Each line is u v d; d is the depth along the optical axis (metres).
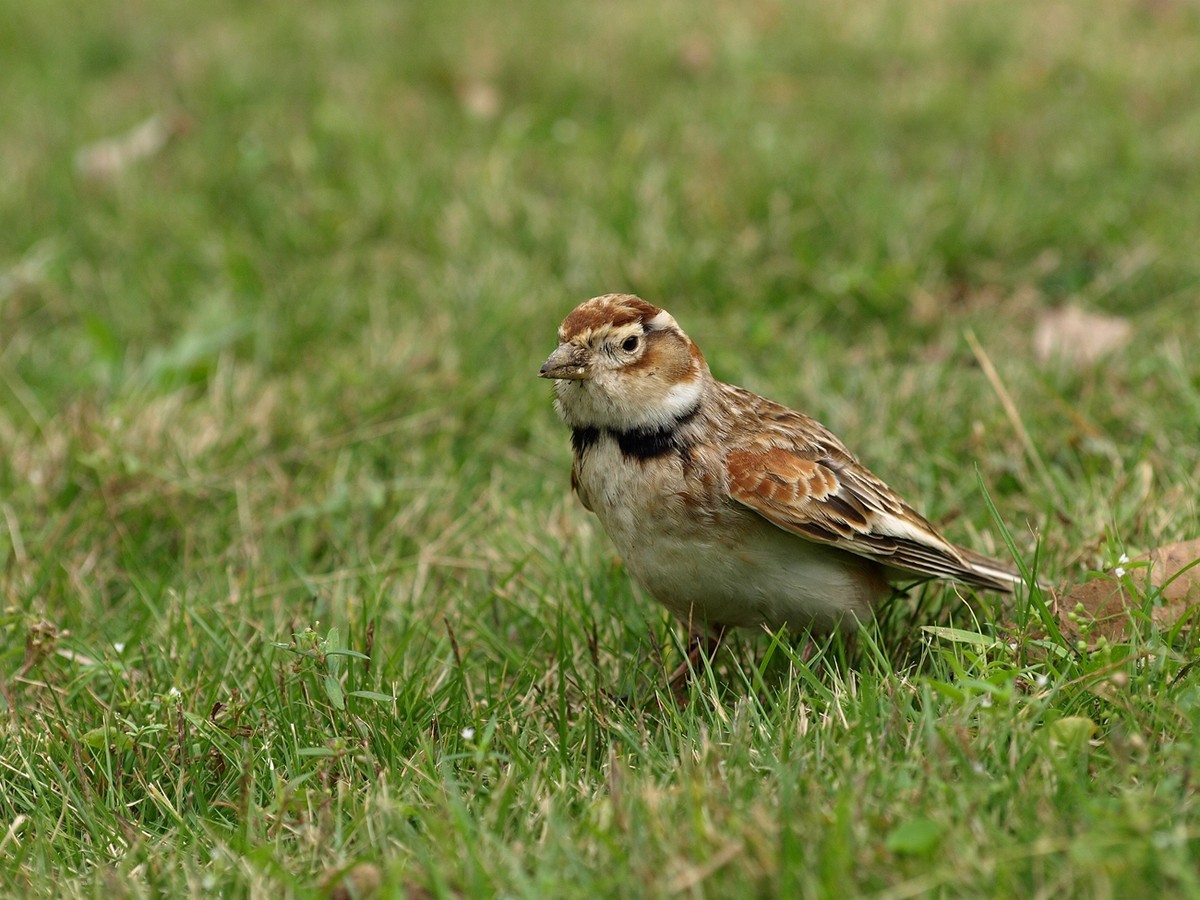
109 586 9.95
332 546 10.21
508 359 12.34
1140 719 6.71
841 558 8.38
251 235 14.66
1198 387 10.99
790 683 7.31
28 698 8.41
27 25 21.36
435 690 8.11
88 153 16.53
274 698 7.95
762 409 8.46
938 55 19.14
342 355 12.50
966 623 8.49
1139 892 5.45
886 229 13.73
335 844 6.55
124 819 7.12
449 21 20.72
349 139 16.27
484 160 15.57
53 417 11.57
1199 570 7.93
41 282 13.89
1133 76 17.84
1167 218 14.00
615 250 13.52
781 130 16.66
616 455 8.18
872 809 6.10
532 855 6.25
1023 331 12.62
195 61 19.17
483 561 9.80
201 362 12.46
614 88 18.06
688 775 6.52
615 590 9.21
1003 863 5.64
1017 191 14.38
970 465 10.44
